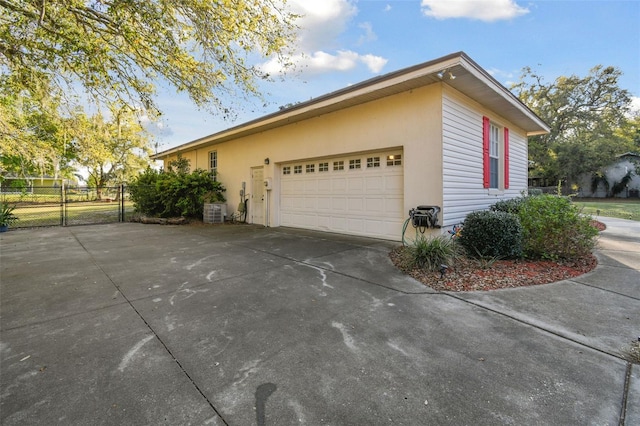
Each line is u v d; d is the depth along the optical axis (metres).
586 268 4.67
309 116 8.48
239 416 1.70
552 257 4.95
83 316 3.05
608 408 1.75
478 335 2.65
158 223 11.56
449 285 3.97
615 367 2.16
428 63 5.49
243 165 11.45
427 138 6.23
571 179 23.78
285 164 9.95
